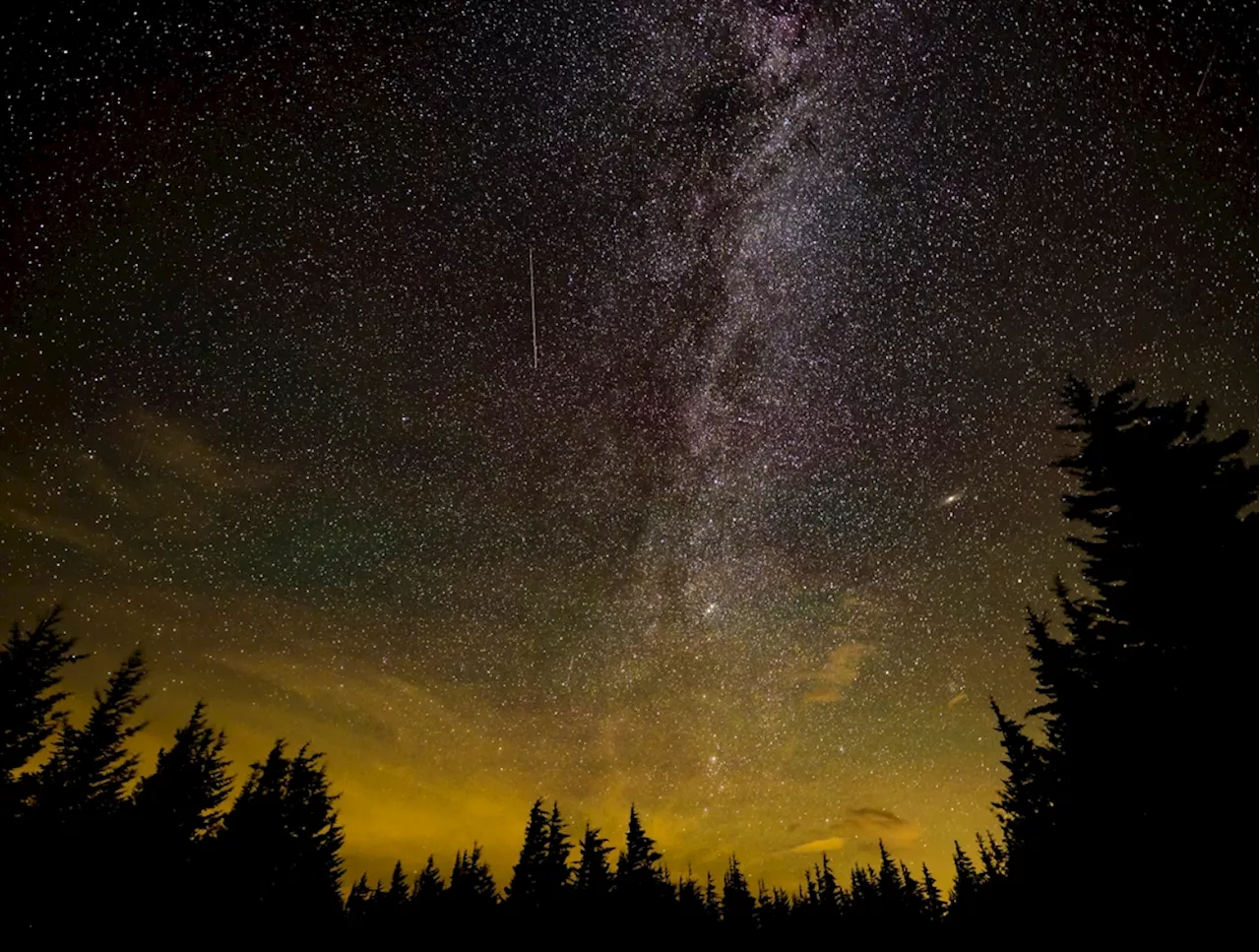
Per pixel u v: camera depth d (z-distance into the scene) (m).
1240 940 7.60
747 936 37.47
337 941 23.22
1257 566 8.13
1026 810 14.69
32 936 13.89
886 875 40.28
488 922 30.17
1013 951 12.69
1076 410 10.05
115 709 17.75
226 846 20.52
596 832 37.88
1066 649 10.34
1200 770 8.15
